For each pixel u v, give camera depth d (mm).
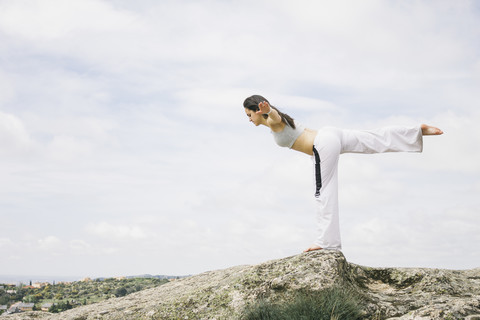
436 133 5820
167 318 5527
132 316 5820
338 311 4625
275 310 4895
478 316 4023
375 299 5242
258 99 6051
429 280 5781
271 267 5848
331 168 5879
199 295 5840
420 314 4156
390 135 5973
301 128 6062
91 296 58000
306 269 5367
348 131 6090
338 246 5914
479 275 6391
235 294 5531
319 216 5988
